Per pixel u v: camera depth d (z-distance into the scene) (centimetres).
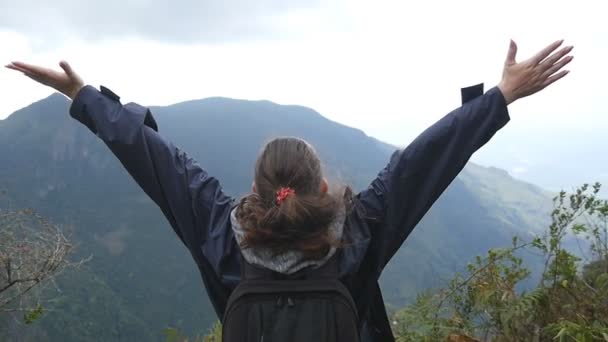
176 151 178
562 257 281
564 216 306
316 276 142
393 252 164
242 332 138
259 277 142
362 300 164
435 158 166
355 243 152
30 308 405
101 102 180
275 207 139
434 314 316
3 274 387
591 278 294
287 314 137
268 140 158
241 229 144
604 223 295
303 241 137
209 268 164
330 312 138
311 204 137
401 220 163
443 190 166
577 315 251
